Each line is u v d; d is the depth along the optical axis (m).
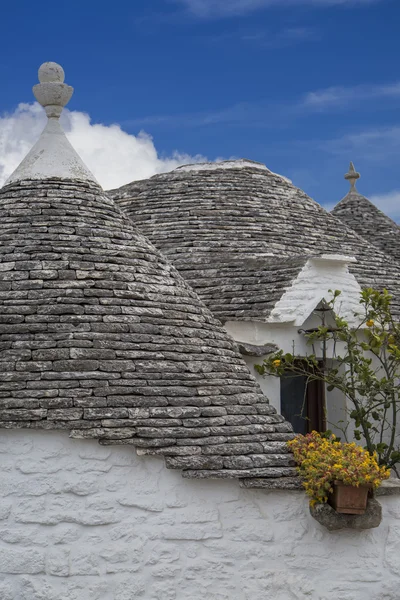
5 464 8.07
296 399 11.70
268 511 8.39
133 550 8.07
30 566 7.95
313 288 11.45
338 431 11.78
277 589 8.30
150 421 8.20
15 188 9.93
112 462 8.14
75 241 9.30
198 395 8.66
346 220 17.19
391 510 8.63
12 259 9.05
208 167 14.84
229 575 8.23
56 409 8.04
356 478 8.01
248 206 13.95
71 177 10.10
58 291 8.80
